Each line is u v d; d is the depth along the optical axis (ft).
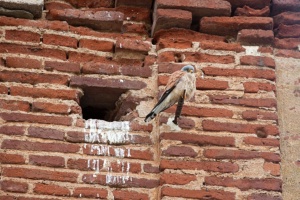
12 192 26.02
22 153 26.68
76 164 26.73
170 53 29.22
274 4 30.48
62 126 27.43
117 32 30.09
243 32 29.71
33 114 27.50
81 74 28.66
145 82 28.84
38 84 28.14
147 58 29.32
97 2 30.83
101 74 28.76
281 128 28.55
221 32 30.04
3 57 28.40
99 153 27.09
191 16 29.73
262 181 26.89
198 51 29.30
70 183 26.43
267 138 27.71
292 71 29.76
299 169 27.78
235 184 26.71
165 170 26.71
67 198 26.16
